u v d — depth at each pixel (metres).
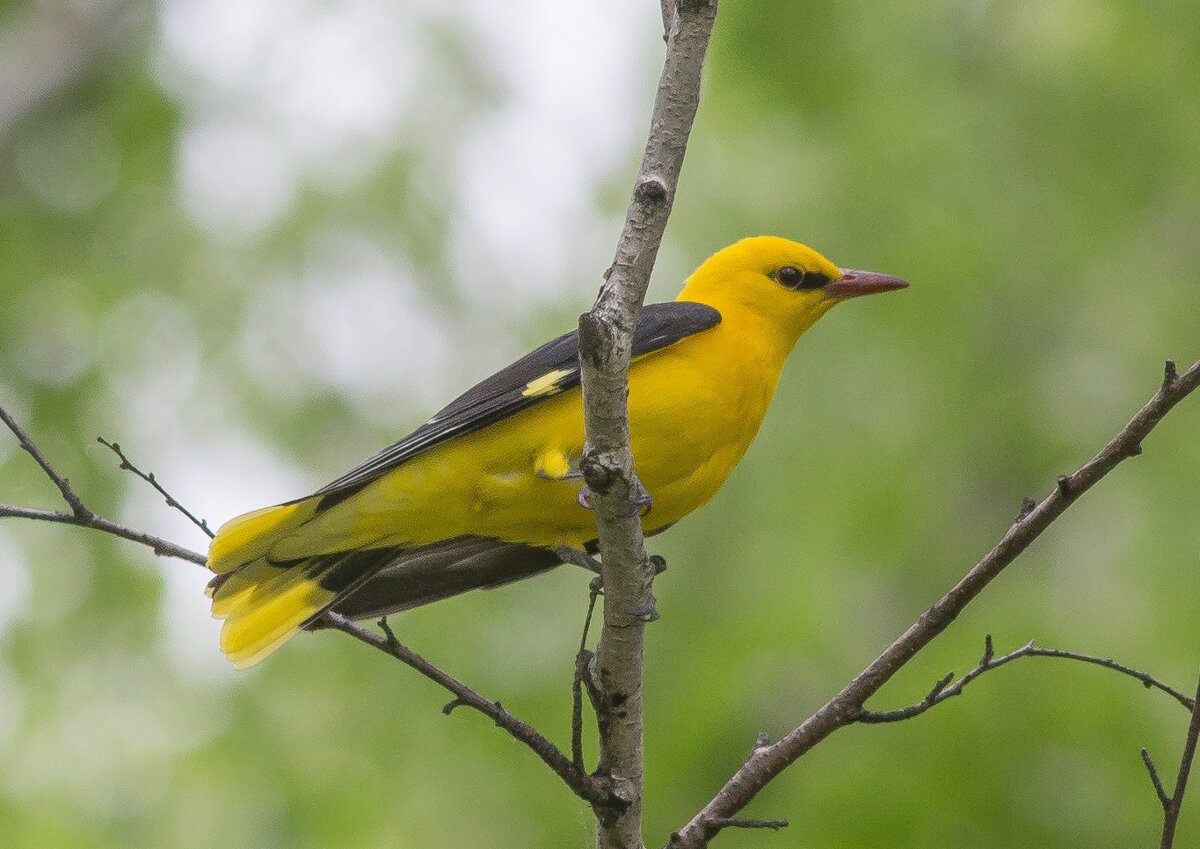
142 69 16.12
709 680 11.78
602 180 14.94
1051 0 14.06
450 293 14.72
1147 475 12.73
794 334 9.35
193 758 13.04
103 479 14.05
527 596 12.77
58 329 15.02
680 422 8.00
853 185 13.79
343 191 15.05
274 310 14.71
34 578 13.88
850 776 10.52
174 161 15.65
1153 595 11.80
